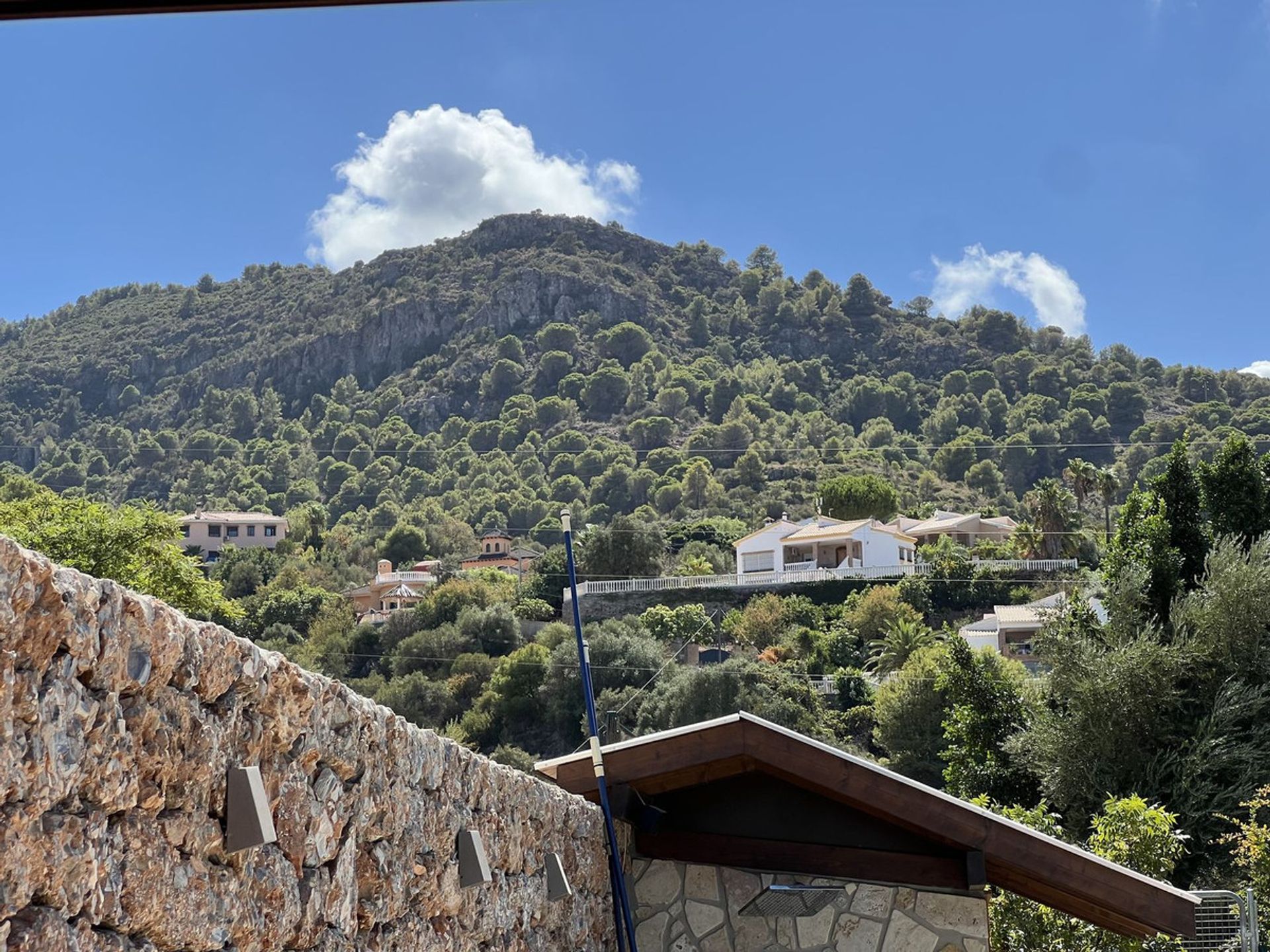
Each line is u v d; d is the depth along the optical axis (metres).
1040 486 90.56
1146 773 19.70
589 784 8.02
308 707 3.52
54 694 2.40
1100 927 10.00
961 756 22.28
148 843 2.72
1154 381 182.12
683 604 79.50
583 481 154.88
